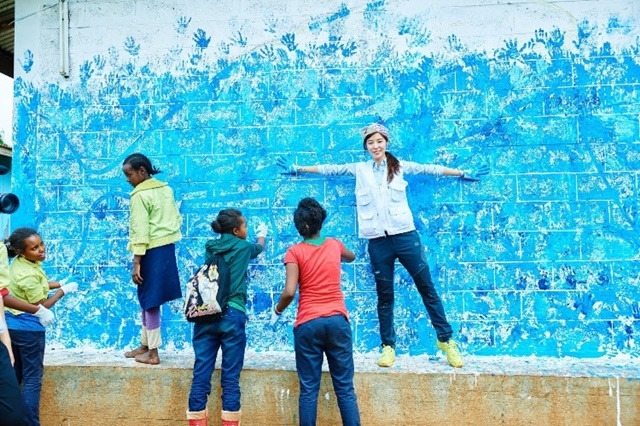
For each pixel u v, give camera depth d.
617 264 4.02
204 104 4.40
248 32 4.39
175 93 4.43
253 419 3.78
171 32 4.46
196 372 3.51
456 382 3.66
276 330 4.25
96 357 4.15
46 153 4.53
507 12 4.18
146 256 3.89
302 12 4.34
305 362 3.35
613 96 4.08
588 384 3.56
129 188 4.45
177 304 4.34
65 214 4.48
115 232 4.43
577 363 3.89
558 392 3.58
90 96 4.51
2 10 5.39
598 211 4.05
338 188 4.25
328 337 3.31
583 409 3.56
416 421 3.68
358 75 4.28
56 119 4.54
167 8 4.47
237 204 4.34
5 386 2.68
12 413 2.67
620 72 4.08
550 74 4.13
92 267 4.43
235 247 3.63
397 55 4.25
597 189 4.06
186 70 4.43
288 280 3.36
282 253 4.28
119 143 4.46
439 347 3.95
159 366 3.88
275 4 4.37
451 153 4.18
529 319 4.06
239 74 4.38
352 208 4.23
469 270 4.13
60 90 4.55
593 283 4.03
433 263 4.16
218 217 3.67
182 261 4.35
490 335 4.09
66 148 4.52
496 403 3.63
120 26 4.51
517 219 4.11
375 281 3.98
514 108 4.15
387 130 4.02
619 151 4.06
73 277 4.43
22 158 4.55
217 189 4.36
